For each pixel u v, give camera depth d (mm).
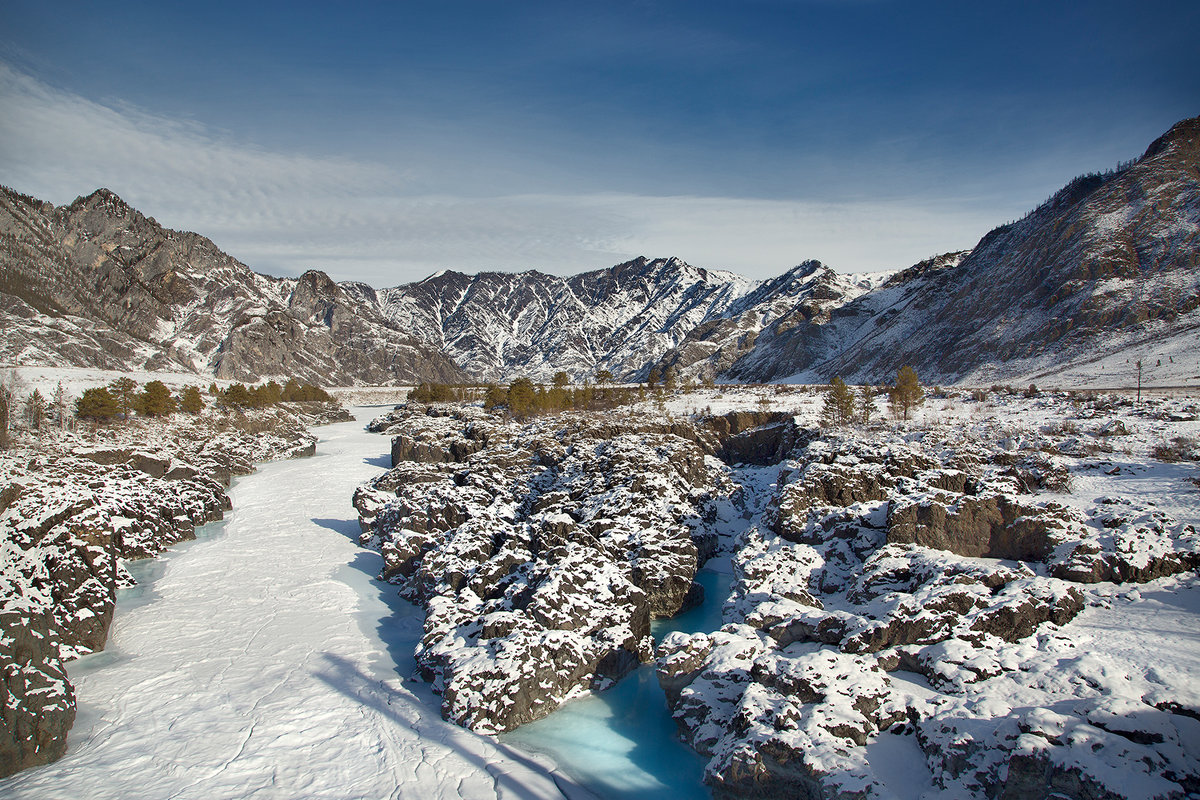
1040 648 23953
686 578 40031
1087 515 34438
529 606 31938
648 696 29984
